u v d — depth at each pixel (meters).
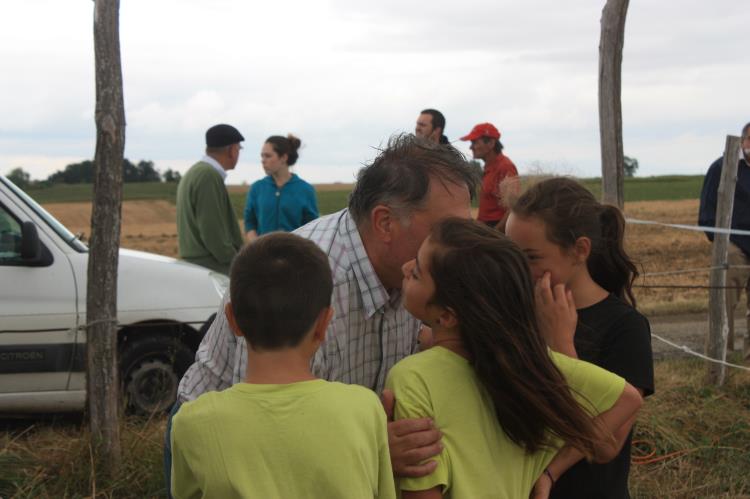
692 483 4.73
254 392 2.04
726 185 6.58
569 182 2.64
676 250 20.06
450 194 2.32
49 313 5.67
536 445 2.18
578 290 2.63
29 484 4.36
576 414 2.13
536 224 2.55
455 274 2.12
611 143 6.22
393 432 2.13
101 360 4.55
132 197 50.88
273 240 2.14
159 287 6.14
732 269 7.68
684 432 5.46
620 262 2.76
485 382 2.15
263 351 2.09
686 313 10.37
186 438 2.05
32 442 5.12
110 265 4.54
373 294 2.39
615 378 2.27
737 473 4.86
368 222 2.37
